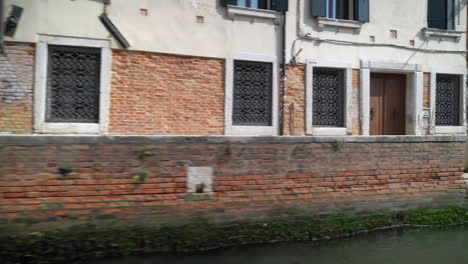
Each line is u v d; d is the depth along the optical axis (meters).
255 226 3.88
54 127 5.30
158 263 3.45
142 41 5.67
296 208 4.08
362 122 6.94
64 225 3.34
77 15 5.37
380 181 4.55
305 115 6.62
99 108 5.49
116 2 5.54
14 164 3.27
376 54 7.05
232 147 3.88
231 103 6.18
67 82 5.46
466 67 7.64
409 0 7.32
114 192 3.50
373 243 4.04
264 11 6.29
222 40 6.12
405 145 4.72
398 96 7.54
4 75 5.12
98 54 5.56
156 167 3.63
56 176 3.37
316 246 3.92
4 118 5.14
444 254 3.76
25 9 5.17
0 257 3.17
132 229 3.50
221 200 3.82
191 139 3.74
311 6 6.60
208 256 3.58
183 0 5.89
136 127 5.70
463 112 7.67
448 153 4.98
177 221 3.64
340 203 4.29
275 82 6.45
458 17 7.63
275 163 4.05
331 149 4.31
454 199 4.93
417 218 4.61
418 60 7.35
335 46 6.79
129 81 5.64
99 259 3.37
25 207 3.27
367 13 6.89
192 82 5.98
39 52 5.22
